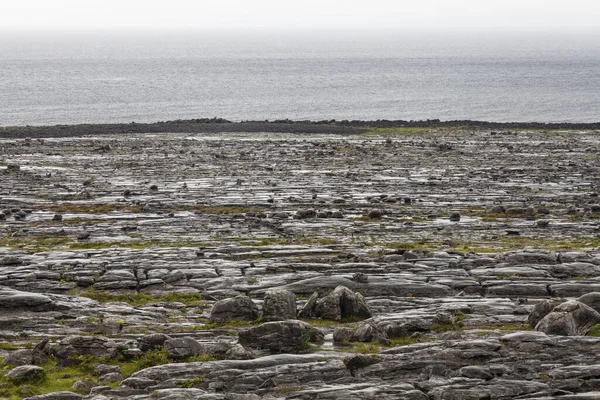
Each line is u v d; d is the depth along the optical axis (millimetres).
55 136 159375
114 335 40406
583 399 29219
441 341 36938
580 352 34875
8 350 38094
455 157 130375
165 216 78562
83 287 51594
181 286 51625
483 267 55750
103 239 67875
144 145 143625
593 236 70750
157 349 36312
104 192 93000
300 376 32062
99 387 31062
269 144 147375
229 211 82312
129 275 53312
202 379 31859
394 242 67312
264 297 44938
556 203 89375
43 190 94688
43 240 67625
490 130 176125
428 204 87375
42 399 29938
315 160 125562
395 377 32406
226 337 38875
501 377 32188
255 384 31625
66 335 40562
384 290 49344
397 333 39719
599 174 112188
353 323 42219
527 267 54906
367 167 118000
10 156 127062
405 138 159625
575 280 51906
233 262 57531
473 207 85875
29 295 45094
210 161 123688
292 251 61188
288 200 88938
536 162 124625
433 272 54031
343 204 86625
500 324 42188
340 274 53031
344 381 31859
